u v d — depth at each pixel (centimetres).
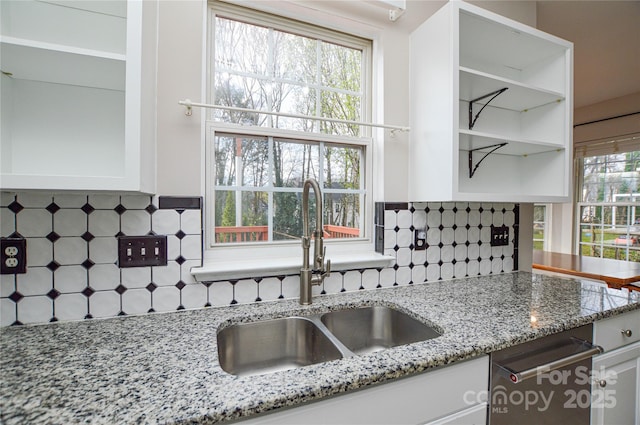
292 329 104
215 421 50
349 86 142
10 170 84
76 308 91
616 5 195
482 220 158
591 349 97
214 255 114
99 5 92
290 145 130
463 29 128
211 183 114
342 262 122
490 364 80
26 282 86
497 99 148
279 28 127
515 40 137
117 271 94
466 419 77
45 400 53
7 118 83
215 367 65
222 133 118
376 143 141
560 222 419
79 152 91
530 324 91
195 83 105
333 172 138
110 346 75
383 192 136
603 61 274
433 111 126
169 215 100
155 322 91
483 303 112
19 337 79
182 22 104
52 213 88
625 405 111
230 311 102
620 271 230
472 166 153
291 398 56
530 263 174
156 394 55
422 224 143
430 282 144
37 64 78
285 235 129
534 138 158
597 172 383
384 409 66
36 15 87
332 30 135
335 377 61
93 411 50
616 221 364
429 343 77
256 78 124
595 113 381
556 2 191
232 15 119
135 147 75
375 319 117
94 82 90
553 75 150
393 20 138
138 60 77
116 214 94
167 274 100
